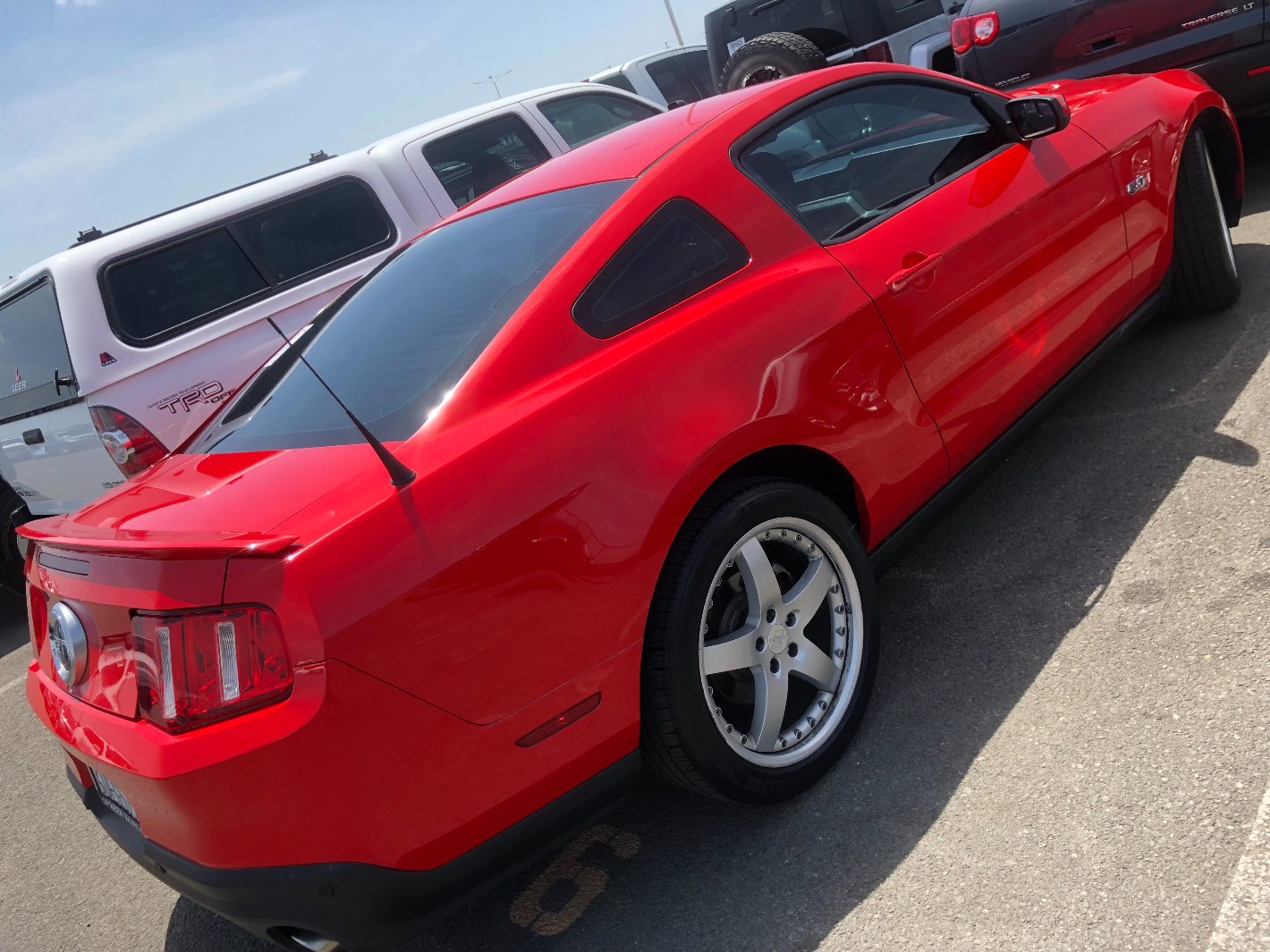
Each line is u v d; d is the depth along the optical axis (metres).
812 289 2.52
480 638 1.90
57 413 5.18
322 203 5.77
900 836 2.20
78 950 2.89
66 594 2.09
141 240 5.24
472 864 1.96
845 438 2.49
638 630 2.11
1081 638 2.63
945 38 7.62
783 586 2.45
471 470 1.96
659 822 2.56
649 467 2.13
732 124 2.72
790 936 2.05
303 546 1.80
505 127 6.59
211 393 5.24
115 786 2.01
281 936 2.01
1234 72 5.02
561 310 2.26
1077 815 2.07
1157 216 3.74
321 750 1.77
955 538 3.36
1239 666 2.31
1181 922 1.75
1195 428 3.44
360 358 2.49
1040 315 3.12
